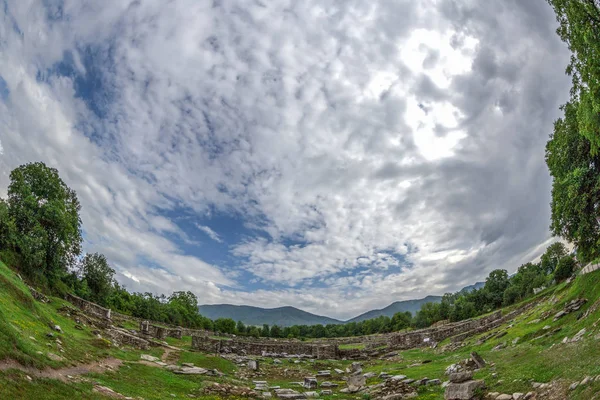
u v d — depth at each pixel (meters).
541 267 116.00
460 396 21.38
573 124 33.91
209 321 125.56
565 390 16.45
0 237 50.28
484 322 60.97
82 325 40.28
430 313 120.44
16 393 15.49
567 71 25.06
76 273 74.06
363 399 28.98
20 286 33.44
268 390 33.88
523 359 25.09
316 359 56.81
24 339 22.56
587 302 32.22
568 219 36.12
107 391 21.45
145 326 55.62
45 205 60.75
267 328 128.25
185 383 30.97
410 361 45.88
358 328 142.75
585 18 22.39
